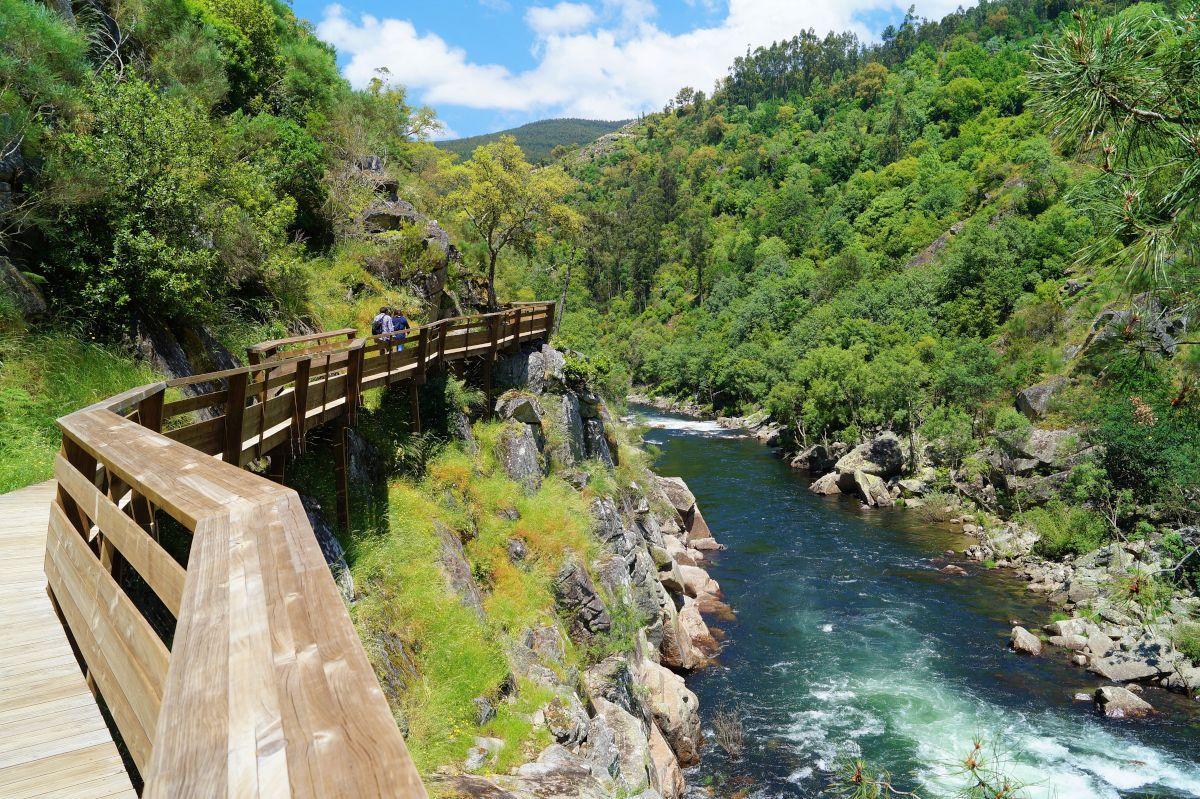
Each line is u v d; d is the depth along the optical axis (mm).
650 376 120000
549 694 12297
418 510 14188
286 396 10109
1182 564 28656
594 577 18203
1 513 6984
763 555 34656
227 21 24312
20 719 3518
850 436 56438
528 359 23250
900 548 36062
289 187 22984
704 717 19922
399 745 1118
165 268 12359
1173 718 19922
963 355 56469
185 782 1100
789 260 138625
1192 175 4914
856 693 21250
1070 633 25031
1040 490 41219
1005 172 104812
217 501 2689
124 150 12445
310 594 1814
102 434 4324
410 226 27219
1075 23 5250
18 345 9977
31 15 12250
